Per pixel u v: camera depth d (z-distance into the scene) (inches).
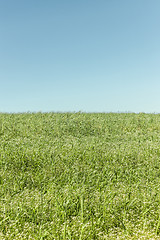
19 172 332.2
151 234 200.5
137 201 252.8
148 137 535.5
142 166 377.7
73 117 695.1
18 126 578.6
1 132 515.8
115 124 648.4
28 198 258.2
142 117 753.6
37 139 480.4
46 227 212.2
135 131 609.6
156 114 837.8
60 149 407.8
